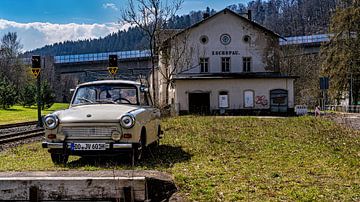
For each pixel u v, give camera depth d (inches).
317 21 4197.8
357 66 1827.0
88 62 2765.7
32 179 217.9
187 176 261.0
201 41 1812.3
